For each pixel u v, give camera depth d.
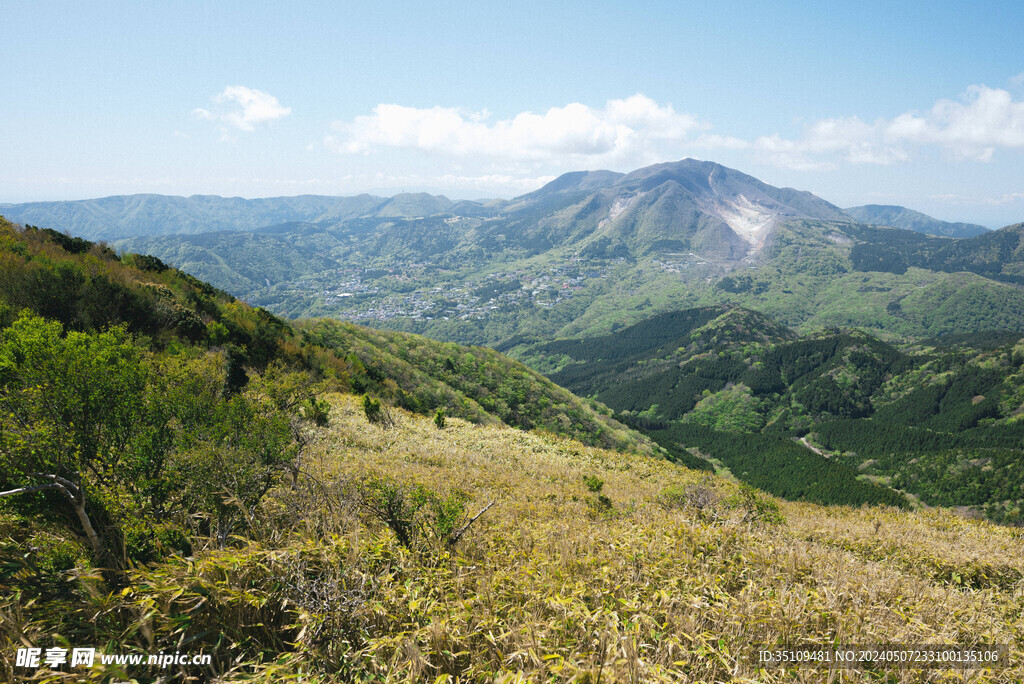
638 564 4.59
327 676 2.42
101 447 4.09
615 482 18.00
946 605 4.33
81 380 4.00
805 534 9.83
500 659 2.69
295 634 2.75
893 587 4.55
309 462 7.07
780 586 4.24
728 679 2.65
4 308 10.97
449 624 2.90
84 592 2.77
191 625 2.51
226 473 4.20
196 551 3.25
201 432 4.52
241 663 2.34
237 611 2.62
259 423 5.04
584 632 2.88
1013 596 5.65
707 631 2.99
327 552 3.25
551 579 3.83
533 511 9.10
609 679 2.36
